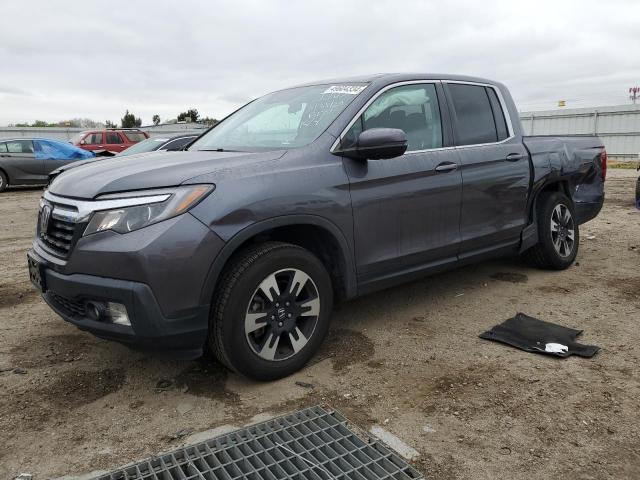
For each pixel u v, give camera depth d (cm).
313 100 392
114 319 283
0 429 276
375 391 309
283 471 239
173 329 279
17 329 409
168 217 275
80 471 244
